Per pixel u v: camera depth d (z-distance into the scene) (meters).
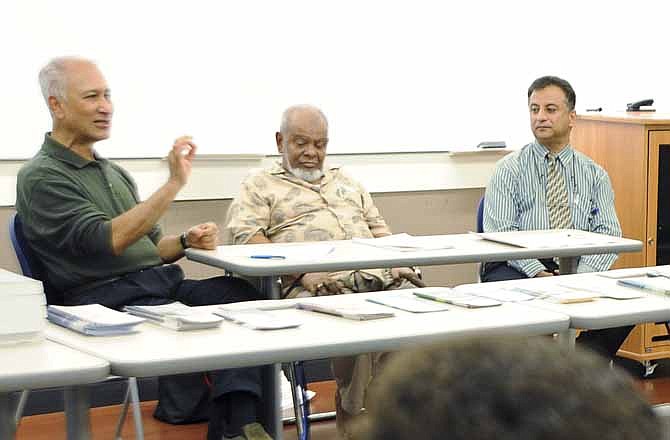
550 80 4.46
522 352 0.40
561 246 3.67
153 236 3.76
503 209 4.44
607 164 4.84
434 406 0.39
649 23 5.49
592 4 5.39
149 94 4.38
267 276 3.28
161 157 4.41
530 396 0.38
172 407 4.12
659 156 4.70
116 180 3.65
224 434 2.99
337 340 2.23
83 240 3.38
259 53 4.62
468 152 5.13
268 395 3.12
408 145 5.02
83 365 1.93
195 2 4.45
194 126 4.49
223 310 2.58
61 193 3.41
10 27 4.09
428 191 5.10
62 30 4.19
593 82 5.43
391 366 0.41
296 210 4.21
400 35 4.95
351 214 4.31
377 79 4.92
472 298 2.76
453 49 5.09
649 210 4.70
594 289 2.98
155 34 4.38
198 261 3.45
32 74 4.14
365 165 4.91
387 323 2.44
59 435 3.91
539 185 4.46
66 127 3.54
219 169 4.54
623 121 4.73
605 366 0.41
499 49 5.20
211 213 4.57
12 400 2.58
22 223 3.44
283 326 2.37
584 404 0.38
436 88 5.07
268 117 4.66
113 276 3.49
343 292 4.03
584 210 4.47
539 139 4.46
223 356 2.08
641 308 2.68
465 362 0.40
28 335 2.18
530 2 5.25
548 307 2.69
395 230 5.04
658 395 4.49
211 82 4.51
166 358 2.03
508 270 4.29
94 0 4.25
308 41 4.74
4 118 4.09
